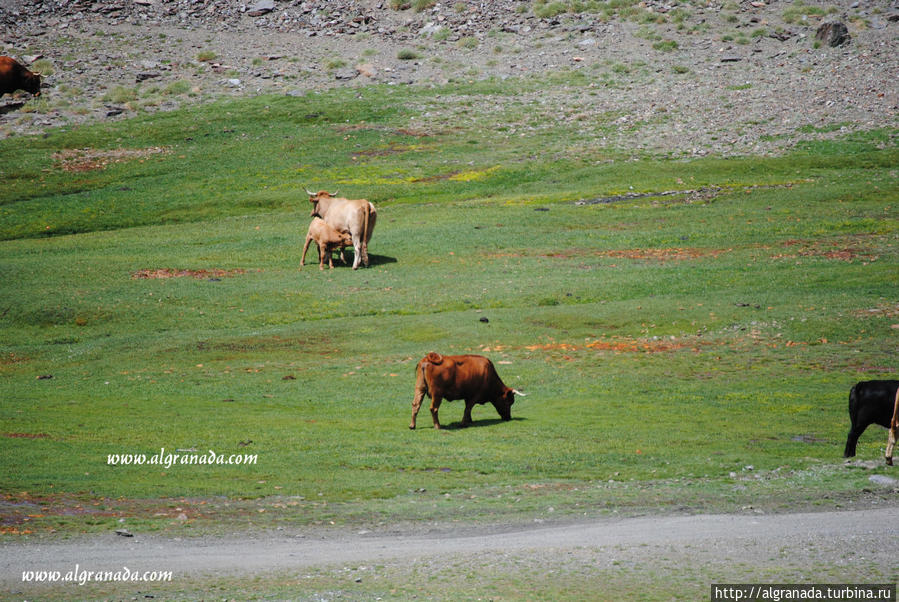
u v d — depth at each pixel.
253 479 29.72
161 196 117.50
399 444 34.69
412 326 61.03
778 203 102.94
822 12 199.38
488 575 19.17
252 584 18.61
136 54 194.50
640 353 53.47
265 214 108.69
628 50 192.50
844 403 41.69
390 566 20.03
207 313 66.44
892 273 69.81
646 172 122.69
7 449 32.94
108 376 51.16
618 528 23.67
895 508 25.44
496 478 30.14
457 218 100.69
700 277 73.06
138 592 17.98
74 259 82.94
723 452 33.53
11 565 19.95
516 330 59.47
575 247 87.25
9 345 60.31
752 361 50.84
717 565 19.67
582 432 36.75
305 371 51.38
